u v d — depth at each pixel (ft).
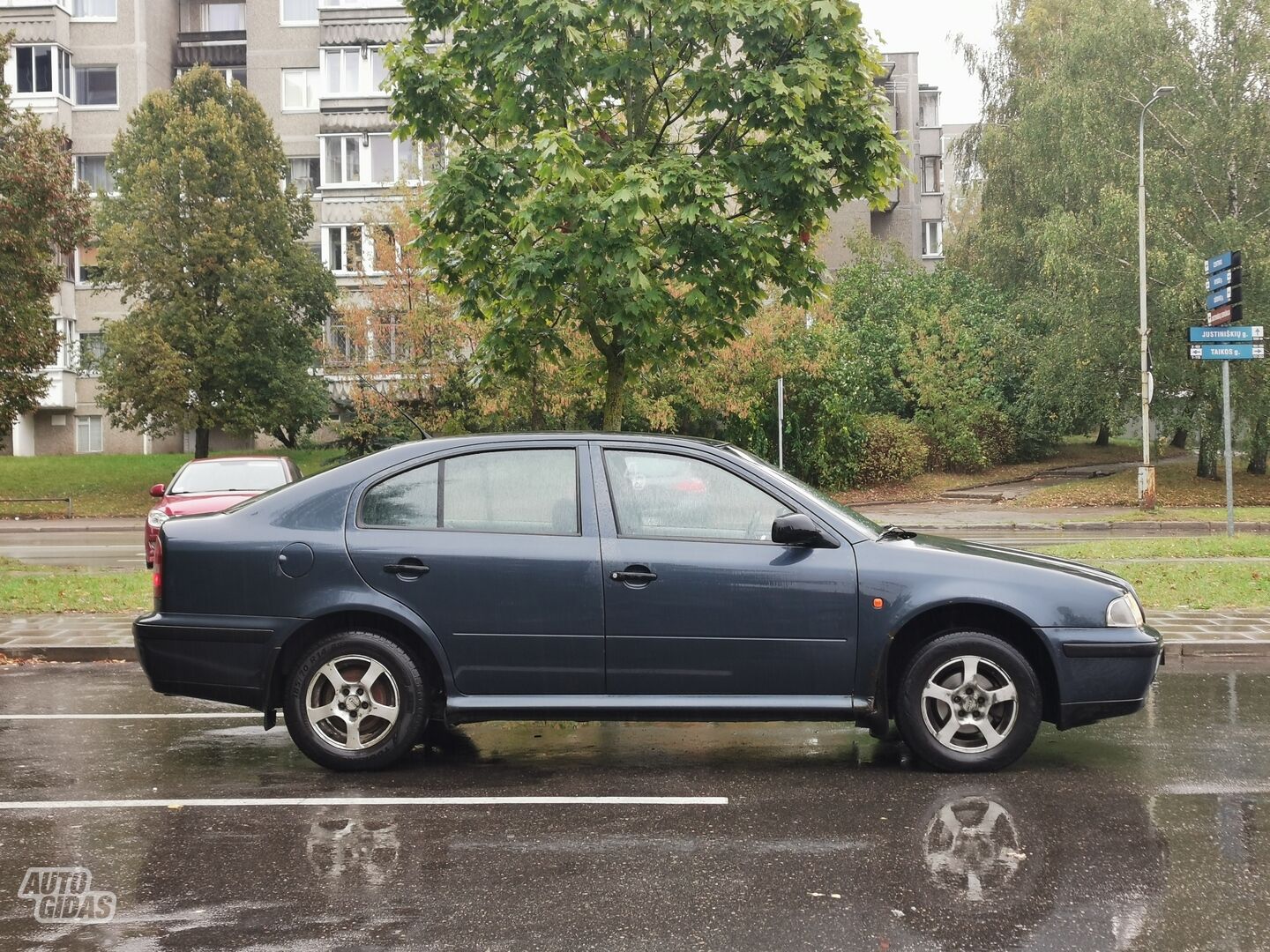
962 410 115.03
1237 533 70.23
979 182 138.92
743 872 14.06
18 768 19.51
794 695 18.79
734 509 19.26
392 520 19.38
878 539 19.29
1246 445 103.45
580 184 27.84
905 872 14.01
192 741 21.49
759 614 18.67
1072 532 72.33
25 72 147.43
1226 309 56.95
